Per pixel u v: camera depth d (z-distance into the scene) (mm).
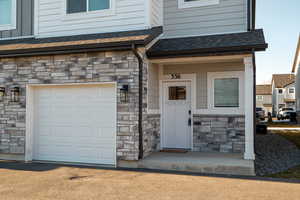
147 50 7000
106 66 6785
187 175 5883
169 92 8469
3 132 7582
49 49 6848
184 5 8633
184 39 8086
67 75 7109
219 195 4566
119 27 7941
